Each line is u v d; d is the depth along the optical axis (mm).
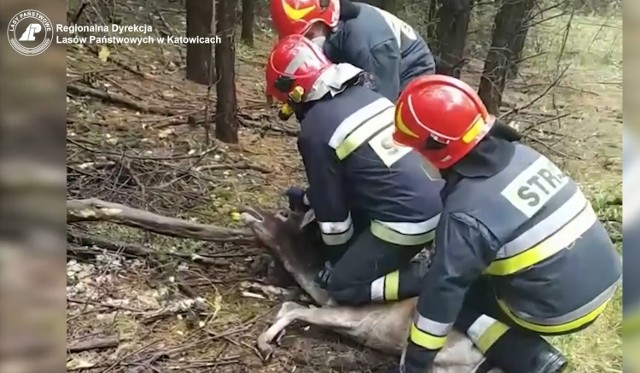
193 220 3273
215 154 4043
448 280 1949
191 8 4082
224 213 3395
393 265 2449
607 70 5145
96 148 3727
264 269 2945
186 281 2828
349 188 2480
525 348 2172
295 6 3047
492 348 2205
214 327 2582
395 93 3232
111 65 4684
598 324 2805
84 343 2393
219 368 2373
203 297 2742
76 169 3453
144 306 2645
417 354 2041
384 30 3186
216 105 4195
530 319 2051
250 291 2809
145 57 5004
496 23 4359
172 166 3744
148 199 3393
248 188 3732
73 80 4344
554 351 2180
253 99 5090
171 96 4605
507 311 2133
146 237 3111
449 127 1935
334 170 2445
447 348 2221
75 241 2916
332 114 2430
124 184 3443
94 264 2836
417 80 2025
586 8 5133
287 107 2562
